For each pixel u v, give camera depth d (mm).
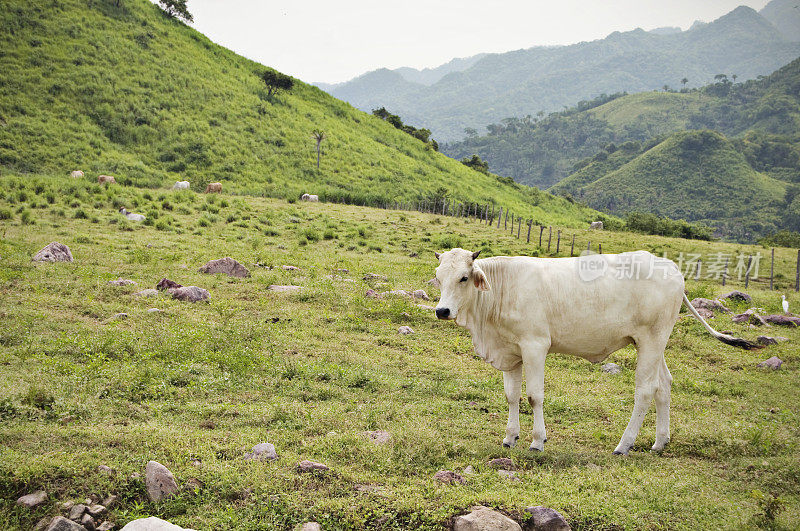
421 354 10062
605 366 9977
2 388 6410
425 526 4578
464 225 32844
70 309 10312
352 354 9484
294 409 6887
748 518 4711
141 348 8453
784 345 11336
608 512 4781
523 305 6238
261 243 21266
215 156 45656
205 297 11914
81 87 47375
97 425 5922
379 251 22906
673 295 6273
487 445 6281
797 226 104125
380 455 5656
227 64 63469
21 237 16953
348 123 64375
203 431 6090
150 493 4785
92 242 17766
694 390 8930
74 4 58094
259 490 4887
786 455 6230
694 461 6152
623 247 28297
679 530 4602
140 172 39531
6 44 49156
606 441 6715
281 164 47812
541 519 4598
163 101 50531
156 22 63688
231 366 8195
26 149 38344
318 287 14016
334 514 4645
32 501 4531
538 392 6180
